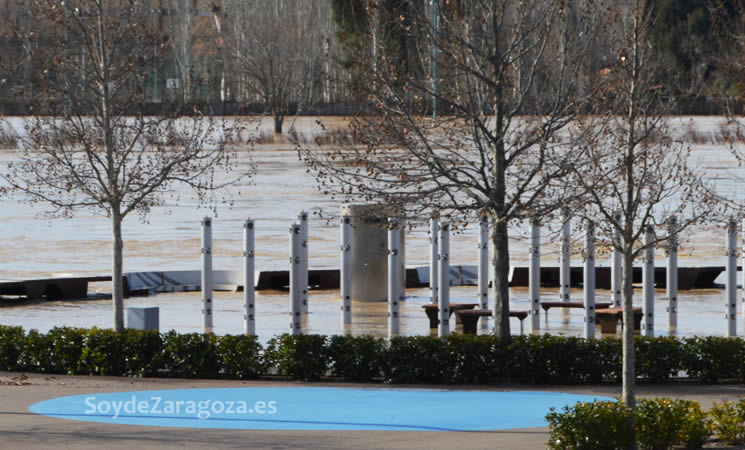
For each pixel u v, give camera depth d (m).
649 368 53.75
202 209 142.00
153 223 130.12
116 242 58.66
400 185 54.75
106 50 59.34
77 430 39.78
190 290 93.88
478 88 55.44
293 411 44.75
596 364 53.84
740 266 100.75
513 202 52.81
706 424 38.19
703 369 53.72
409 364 54.06
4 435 38.47
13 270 98.12
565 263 79.38
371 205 73.19
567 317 79.12
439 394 50.00
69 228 126.44
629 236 41.72
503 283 55.34
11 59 70.75
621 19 60.69
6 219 131.88
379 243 86.00
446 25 55.16
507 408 46.06
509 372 53.94
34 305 84.56
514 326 74.81
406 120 54.78
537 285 72.19
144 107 64.62
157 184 59.00
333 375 55.88
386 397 48.84
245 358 55.19
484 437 39.16
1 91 99.38
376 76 54.00
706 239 119.38
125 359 55.97
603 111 53.91
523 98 54.50
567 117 56.28
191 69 87.31
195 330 71.50
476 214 58.12
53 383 52.62
